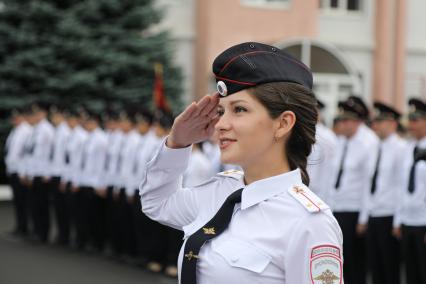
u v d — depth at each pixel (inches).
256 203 103.4
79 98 798.5
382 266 394.3
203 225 108.6
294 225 99.3
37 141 599.8
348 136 407.2
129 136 506.9
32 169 603.8
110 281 440.8
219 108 110.6
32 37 784.3
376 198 393.1
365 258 404.5
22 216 632.4
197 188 117.2
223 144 104.8
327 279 97.0
